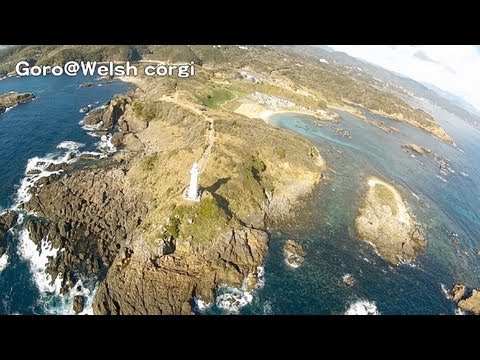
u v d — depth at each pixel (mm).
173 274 67250
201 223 73375
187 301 64250
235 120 110938
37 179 90562
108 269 70000
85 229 77438
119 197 85625
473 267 85938
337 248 80938
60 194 83625
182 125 110375
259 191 86812
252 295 67562
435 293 75562
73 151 105250
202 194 77375
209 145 94250
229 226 75250
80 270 69125
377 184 106125
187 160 88125
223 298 66375
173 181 84250
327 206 92375
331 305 68062
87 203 83438
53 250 72375
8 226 76438
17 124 117000
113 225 79250
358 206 94188
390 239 85375
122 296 64188
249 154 95938
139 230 72875
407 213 95500
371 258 80312
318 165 106438
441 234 93312
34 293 65000
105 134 117312
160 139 108750
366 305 69312
